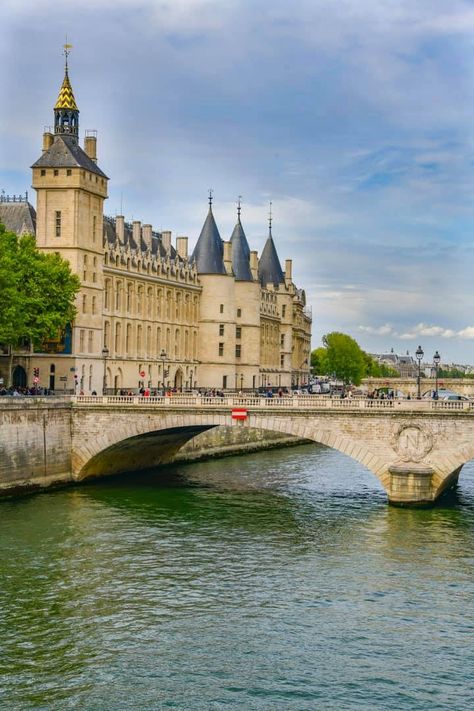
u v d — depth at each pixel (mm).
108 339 123125
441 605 52000
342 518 74000
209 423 85562
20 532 67312
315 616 50219
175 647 45906
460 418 77375
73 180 109812
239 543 65312
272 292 187375
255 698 40781
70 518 72562
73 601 52031
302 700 40656
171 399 87500
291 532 68812
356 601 52594
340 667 43844
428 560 60844
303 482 95250
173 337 143750
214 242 155000
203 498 83375
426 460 78500
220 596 53250
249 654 45125
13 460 81688
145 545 64312
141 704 40156
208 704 40219
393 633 47875
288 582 55969
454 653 45531
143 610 50781
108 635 47219
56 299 101812
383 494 86562
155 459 105500
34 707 39844
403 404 79062
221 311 153375
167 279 140375
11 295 91375
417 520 73188
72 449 89938
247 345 162000
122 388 123938
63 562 59469
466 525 71250
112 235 129625
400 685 42094
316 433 81750
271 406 83500
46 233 110688
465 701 40750
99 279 116688
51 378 110062
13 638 46719
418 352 88750
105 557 60938
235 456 122688
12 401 81188
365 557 61594
